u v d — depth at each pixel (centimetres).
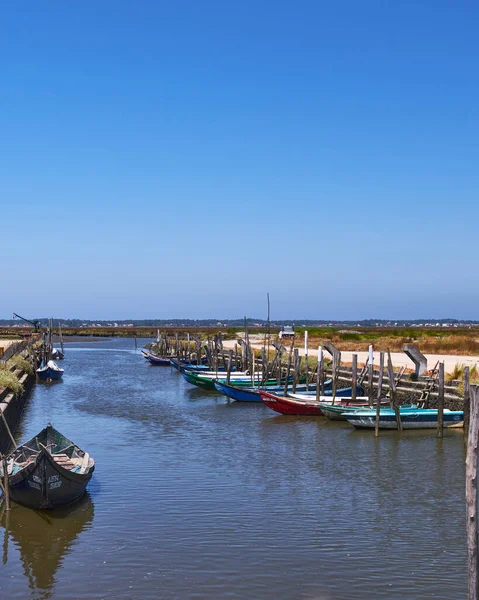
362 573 1562
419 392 3712
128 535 1822
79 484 2097
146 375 7181
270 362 5547
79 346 15088
